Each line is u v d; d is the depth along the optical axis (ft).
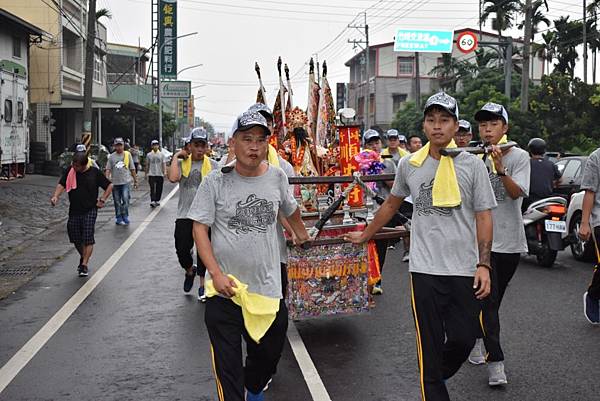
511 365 18.70
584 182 21.54
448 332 14.15
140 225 50.90
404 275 31.68
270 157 18.70
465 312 13.98
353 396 16.65
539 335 21.56
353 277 21.58
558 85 96.48
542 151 35.63
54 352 20.44
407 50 143.13
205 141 25.11
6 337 22.07
